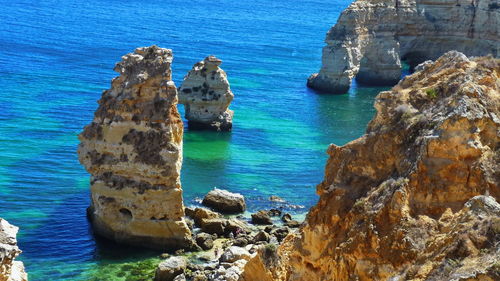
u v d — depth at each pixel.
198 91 76.38
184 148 69.88
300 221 51.16
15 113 76.12
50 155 62.88
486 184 20.34
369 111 92.44
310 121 85.00
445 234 18.80
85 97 87.00
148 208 44.97
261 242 45.75
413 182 20.78
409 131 22.50
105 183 45.78
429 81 24.27
